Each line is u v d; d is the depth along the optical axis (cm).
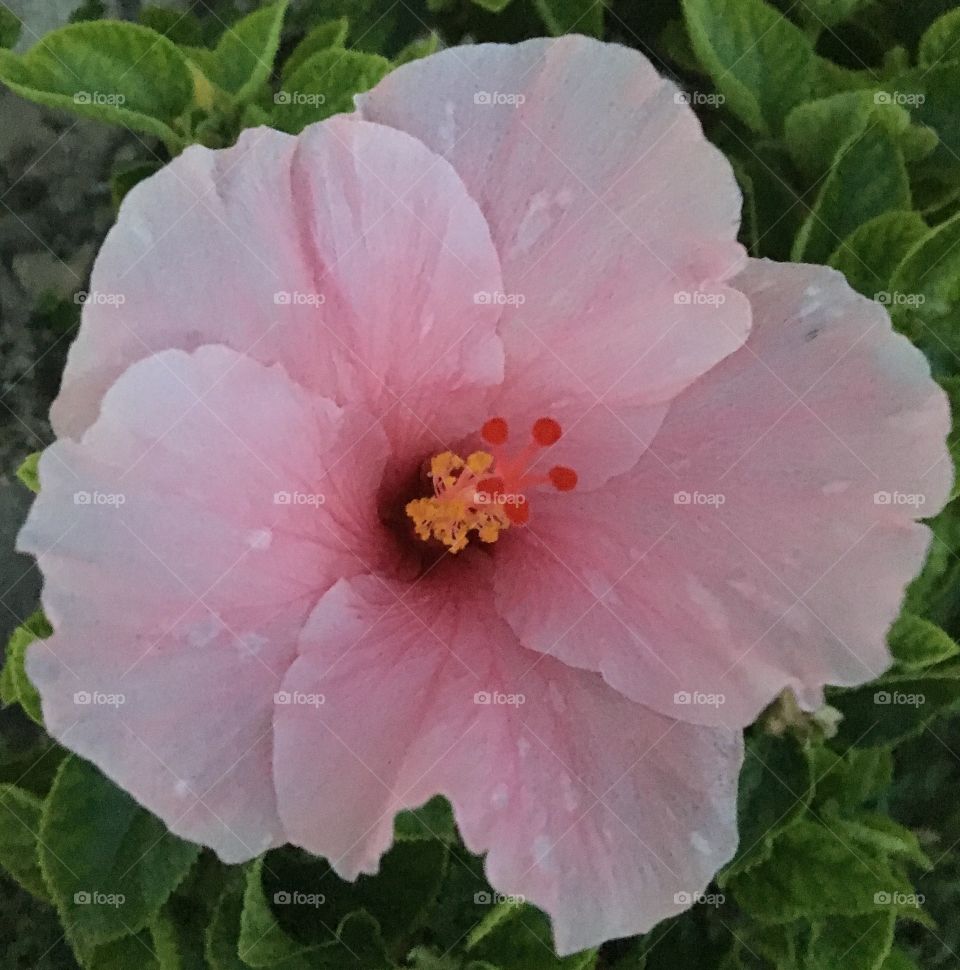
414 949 16
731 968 18
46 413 24
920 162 18
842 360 13
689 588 14
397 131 13
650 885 13
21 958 21
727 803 13
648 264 14
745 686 13
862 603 13
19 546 11
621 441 14
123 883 16
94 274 12
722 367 14
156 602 12
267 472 13
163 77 17
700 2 17
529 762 13
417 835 16
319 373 13
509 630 15
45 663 11
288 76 19
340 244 13
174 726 12
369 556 15
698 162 13
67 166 22
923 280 17
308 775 12
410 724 13
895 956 19
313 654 13
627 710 14
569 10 18
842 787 18
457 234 13
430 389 15
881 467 13
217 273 12
